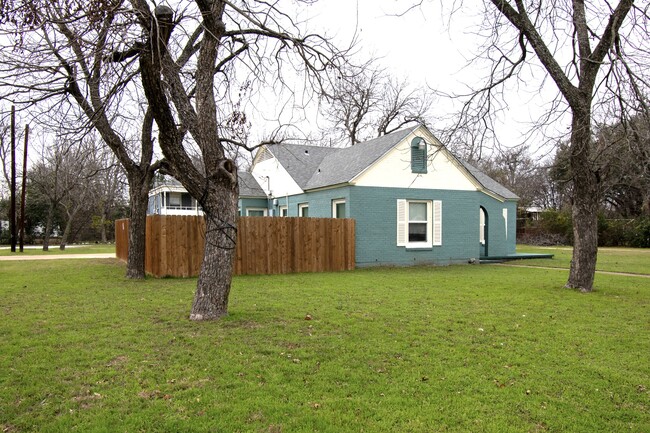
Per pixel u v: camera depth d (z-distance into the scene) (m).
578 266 10.98
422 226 18.17
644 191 13.81
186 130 8.51
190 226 13.45
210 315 7.27
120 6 6.20
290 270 15.03
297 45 7.48
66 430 3.65
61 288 10.74
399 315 7.82
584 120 9.95
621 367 5.28
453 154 17.56
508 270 16.11
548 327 7.07
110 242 42.62
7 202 40.28
